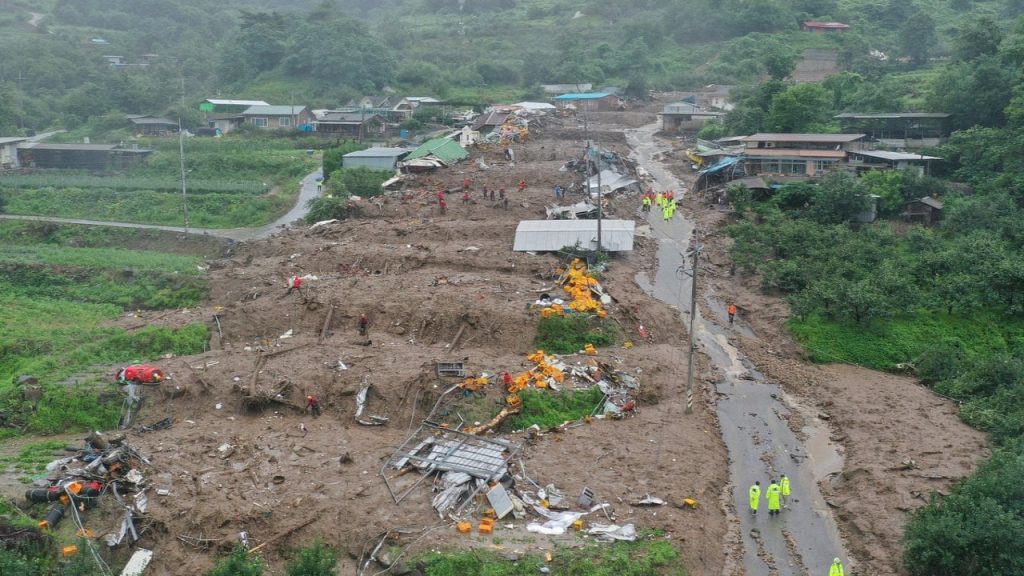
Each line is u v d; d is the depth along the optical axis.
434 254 60.16
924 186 69.38
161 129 113.81
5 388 44.66
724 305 56.25
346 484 34.97
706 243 65.50
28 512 33.50
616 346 48.25
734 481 37.19
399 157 88.06
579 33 162.00
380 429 40.78
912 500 34.44
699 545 31.56
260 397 42.53
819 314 52.66
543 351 46.91
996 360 45.34
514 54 159.50
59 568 30.20
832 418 43.03
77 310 59.09
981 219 62.91
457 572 29.47
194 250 72.31
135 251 72.38
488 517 32.28
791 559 31.88
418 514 32.81
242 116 115.31
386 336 49.53
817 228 63.47
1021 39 85.50
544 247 59.88
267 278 59.72
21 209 83.75
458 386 41.88
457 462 35.72
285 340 49.84
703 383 45.97
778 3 150.00
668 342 50.38
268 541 31.84
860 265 57.69
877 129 86.44
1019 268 52.97
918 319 53.22
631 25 154.62
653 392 43.75
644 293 55.62
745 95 110.25
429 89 137.50
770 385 46.53
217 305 58.47
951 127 84.25
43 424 42.09
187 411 43.06
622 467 36.53
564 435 39.47
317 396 42.78
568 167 83.88
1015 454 35.09
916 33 121.69
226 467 37.03
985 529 29.17
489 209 71.69
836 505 35.47
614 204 73.56
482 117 112.50
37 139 106.44
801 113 88.56
